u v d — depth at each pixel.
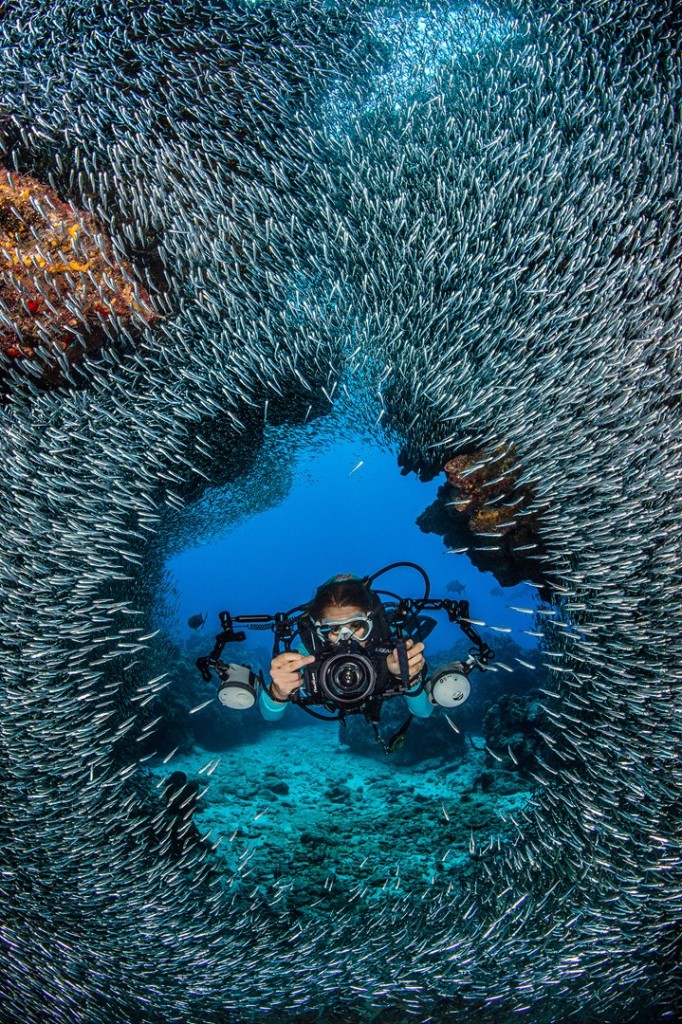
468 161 3.79
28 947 2.63
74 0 3.69
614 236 3.48
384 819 4.92
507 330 3.53
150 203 3.57
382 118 4.07
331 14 3.96
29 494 3.23
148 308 3.48
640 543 3.10
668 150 3.78
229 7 3.88
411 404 4.02
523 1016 2.68
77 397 3.39
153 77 3.79
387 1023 2.71
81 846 2.80
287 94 3.96
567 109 3.92
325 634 2.53
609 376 3.31
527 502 3.72
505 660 9.85
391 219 3.67
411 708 2.92
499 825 4.50
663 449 3.20
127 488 3.52
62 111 3.63
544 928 2.94
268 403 4.33
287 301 3.83
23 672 2.90
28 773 2.78
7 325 3.07
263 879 3.88
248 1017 2.74
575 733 3.62
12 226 3.14
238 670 2.62
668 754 2.88
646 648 3.03
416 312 3.74
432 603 2.70
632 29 3.95
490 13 4.09
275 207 3.74
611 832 2.88
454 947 2.95
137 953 2.78
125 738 4.66
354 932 3.22
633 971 2.66
